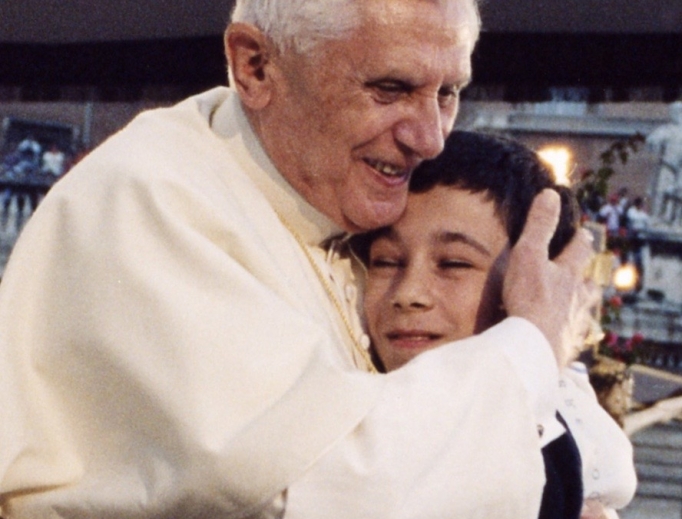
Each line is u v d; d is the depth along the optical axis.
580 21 3.80
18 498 1.80
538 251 1.96
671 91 3.85
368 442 1.66
